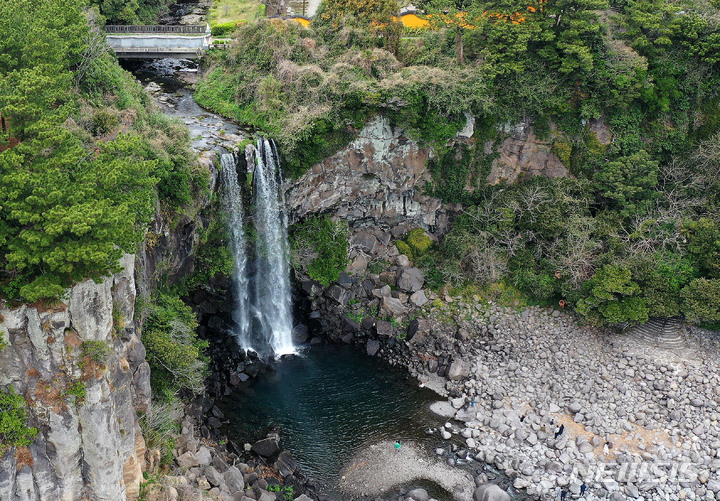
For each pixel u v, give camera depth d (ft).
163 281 130.00
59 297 78.64
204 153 139.33
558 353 150.92
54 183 79.36
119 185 89.15
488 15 160.97
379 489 123.03
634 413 137.59
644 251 156.15
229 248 150.92
